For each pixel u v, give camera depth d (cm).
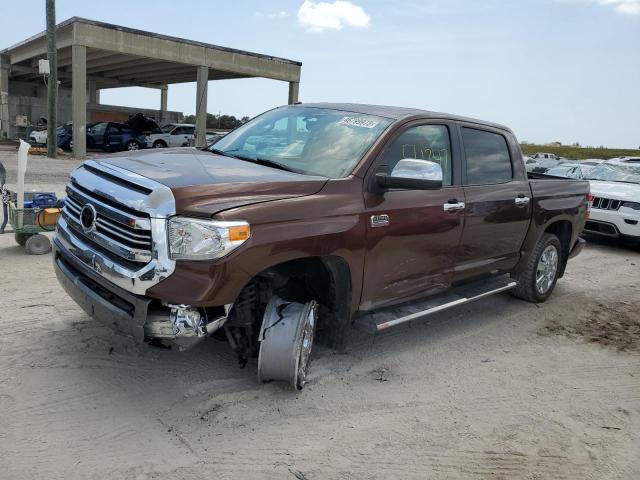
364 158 405
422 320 570
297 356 366
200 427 335
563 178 704
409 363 457
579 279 806
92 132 2689
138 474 288
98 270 341
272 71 3047
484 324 573
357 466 312
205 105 2802
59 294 528
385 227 405
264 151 445
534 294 643
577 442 356
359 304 409
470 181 504
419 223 433
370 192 400
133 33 2473
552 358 496
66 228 387
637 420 392
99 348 423
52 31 2042
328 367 431
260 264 331
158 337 323
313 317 386
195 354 427
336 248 371
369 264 401
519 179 572
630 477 323
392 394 399
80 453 301
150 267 314
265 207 337
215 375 398
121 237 330
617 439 364
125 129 2802
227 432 332
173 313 318
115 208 334
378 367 443
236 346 386
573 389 435
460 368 457
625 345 543
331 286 394
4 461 289
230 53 2850
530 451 342
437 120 480
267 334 365
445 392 411
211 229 314
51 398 352
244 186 345
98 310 345
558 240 653
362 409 374
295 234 345
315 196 366
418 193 440
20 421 325
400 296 443
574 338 553
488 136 542
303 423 350
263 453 316
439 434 352
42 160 2006
